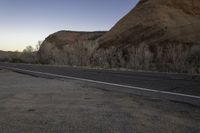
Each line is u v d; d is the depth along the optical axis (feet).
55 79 63.72
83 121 24.34
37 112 28.04
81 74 77.30
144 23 230.89
